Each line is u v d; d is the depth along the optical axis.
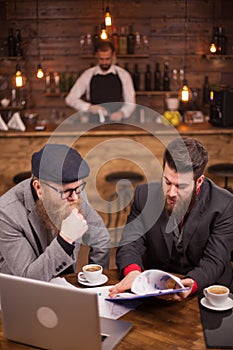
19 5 7.18
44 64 7.31
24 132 5.79
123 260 2.66
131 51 7.12
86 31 7.23
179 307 2.32
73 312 1.91
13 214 2.54
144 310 2.30
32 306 1.99
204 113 7.26
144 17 7.22
